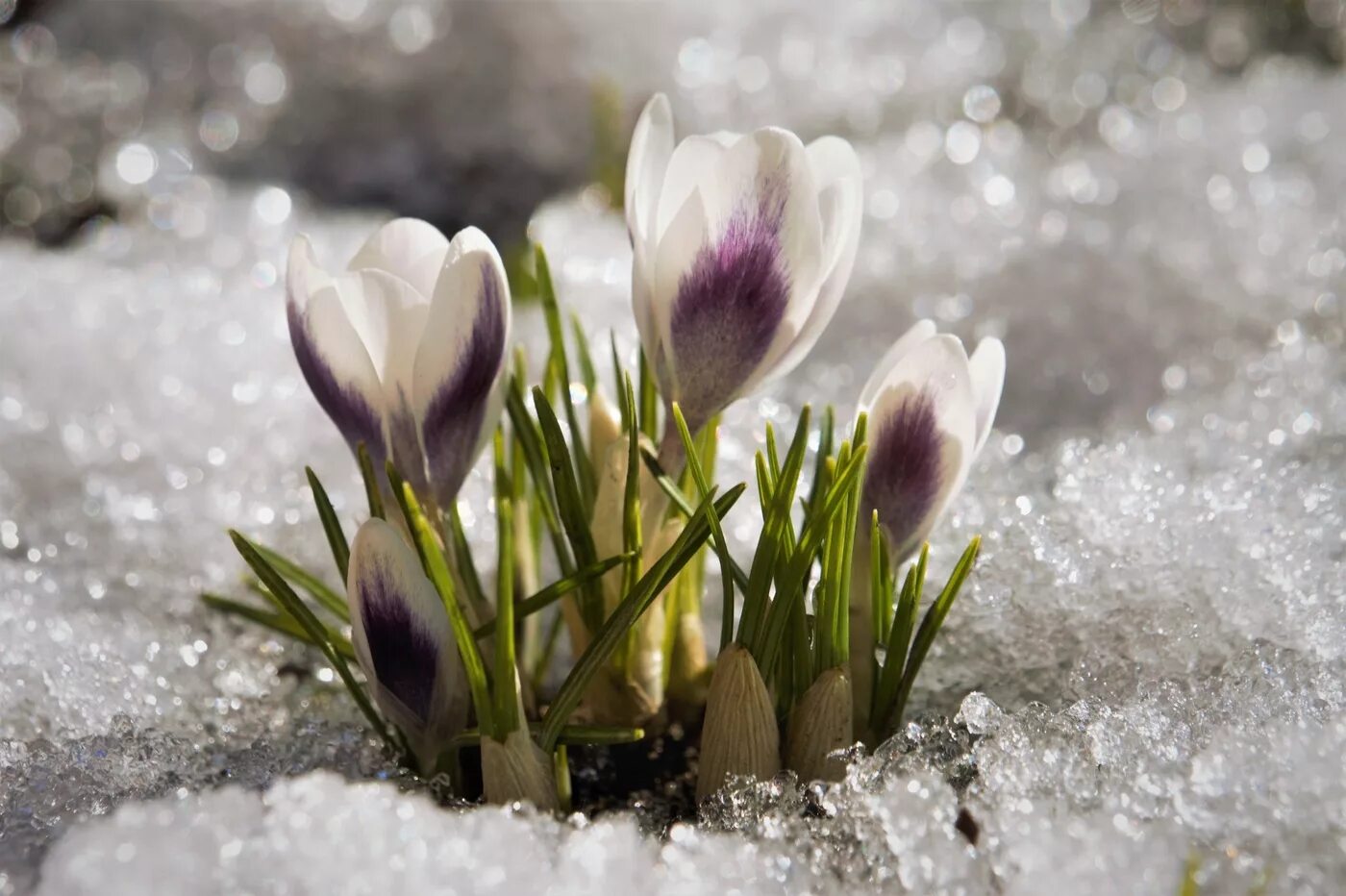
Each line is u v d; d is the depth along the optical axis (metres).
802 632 0.43
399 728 0.43
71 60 0.91
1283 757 0.42
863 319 0.63
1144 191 0.71
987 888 0.41
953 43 0.93
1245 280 0.62
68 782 0.43
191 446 0.53
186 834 0.41
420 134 0.91
